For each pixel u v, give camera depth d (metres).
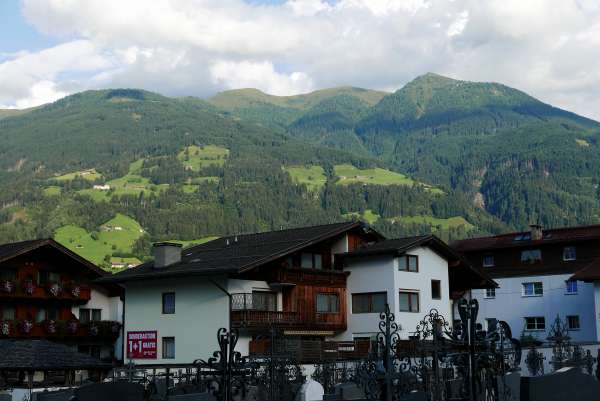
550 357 41.56
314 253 53.03
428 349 25.66
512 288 72.00
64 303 57.91
